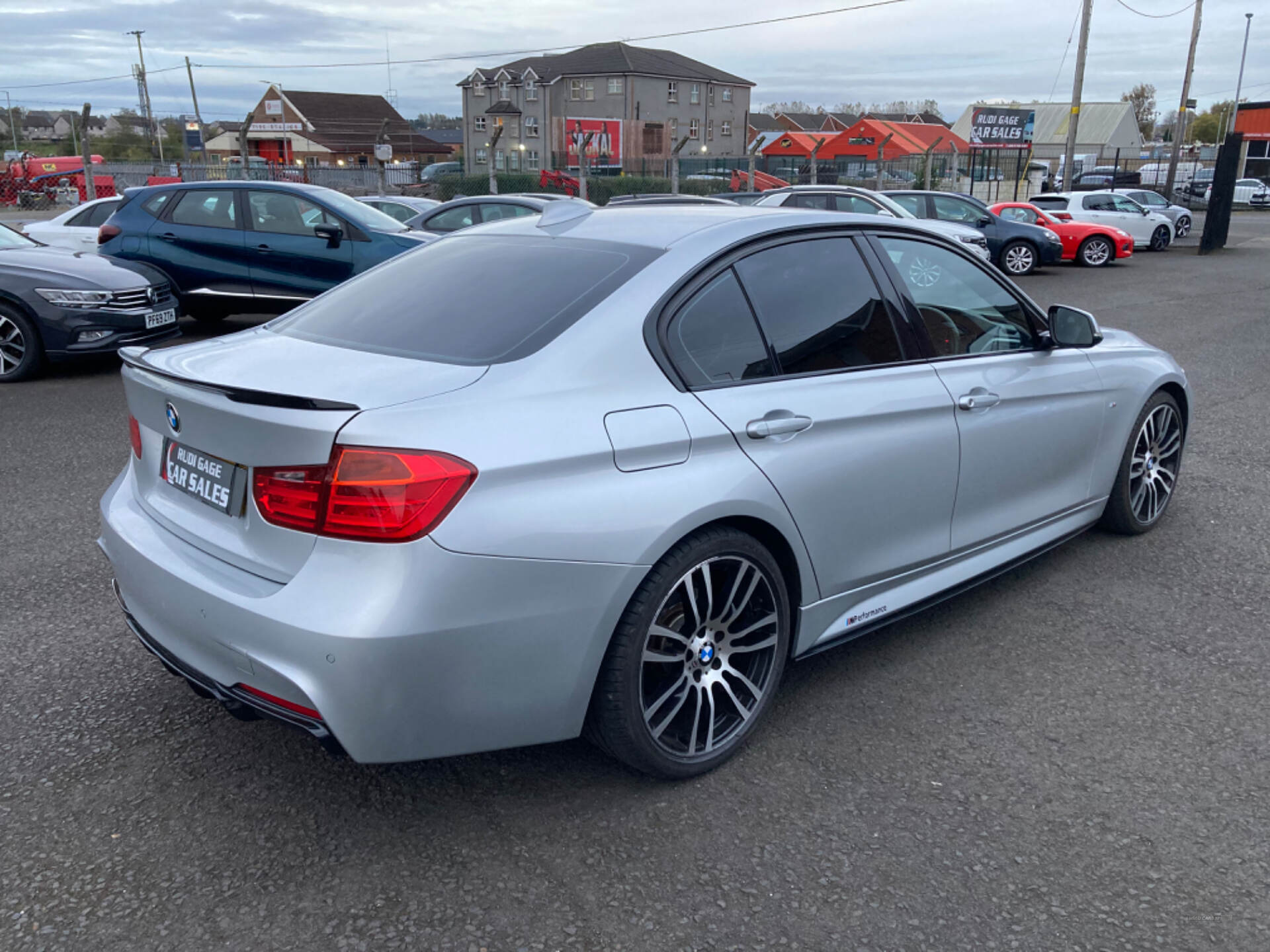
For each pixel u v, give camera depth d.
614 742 2.53
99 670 3.31
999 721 3.03
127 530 2.67
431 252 3.32
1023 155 37.97
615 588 2.37
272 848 2.42
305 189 9.97
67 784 2.67
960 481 3.36
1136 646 3.54
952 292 3.50
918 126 40.38
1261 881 2.32
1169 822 2.54
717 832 2.49
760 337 2.83
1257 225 35.56
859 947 2.11
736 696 2.79
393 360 2.54
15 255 8.16
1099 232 19.70
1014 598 3.95
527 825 2.52
